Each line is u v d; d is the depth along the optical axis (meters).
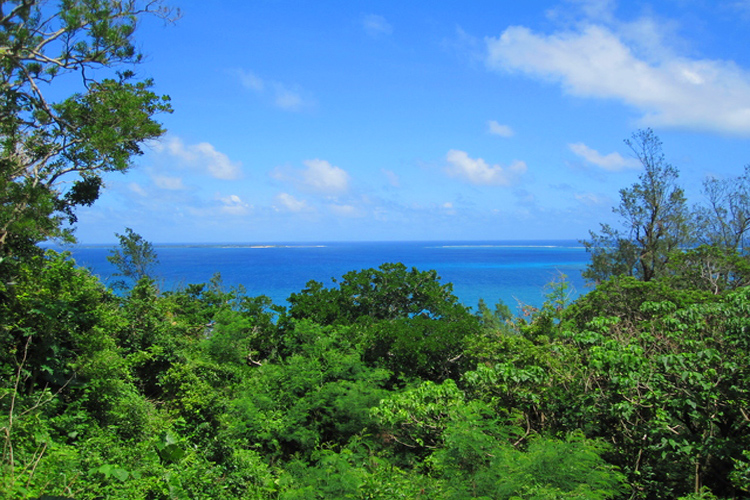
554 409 11.16
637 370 9.20
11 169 9.84
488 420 9.57
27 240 10.79
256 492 10.22
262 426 13.20
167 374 12.69
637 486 9.37
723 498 8.73
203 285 21.39
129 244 27.72
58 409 9.45
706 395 8.47
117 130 10.58
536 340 15.54
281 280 74.31
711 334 10.45
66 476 6.64
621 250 28.44
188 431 11.09
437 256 177.38
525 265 119.56
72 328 10.22
